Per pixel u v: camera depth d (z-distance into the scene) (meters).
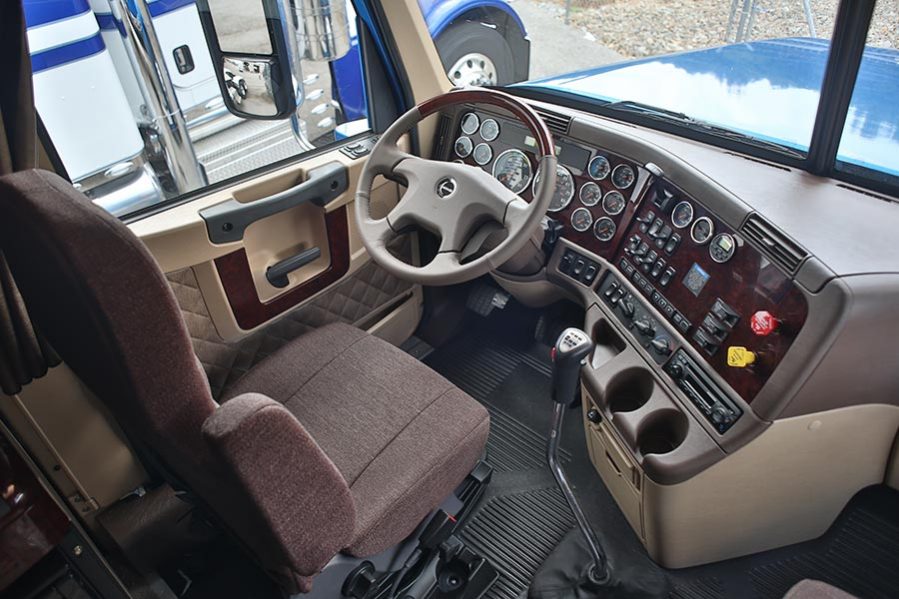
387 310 2.22
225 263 1.67
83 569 1.30
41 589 1.24
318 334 1.73
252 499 0.91
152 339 0.85
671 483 1.35
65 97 1.68
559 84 1.97
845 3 1.24
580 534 1.76
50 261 0.82
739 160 1.54
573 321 2.20
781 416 1.24
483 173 1.48
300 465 0.94
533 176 1.86
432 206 1.50
